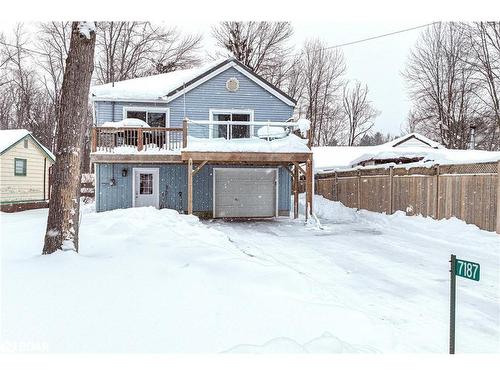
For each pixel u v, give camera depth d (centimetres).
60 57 3759
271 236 1274
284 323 443
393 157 2341
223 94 1825
